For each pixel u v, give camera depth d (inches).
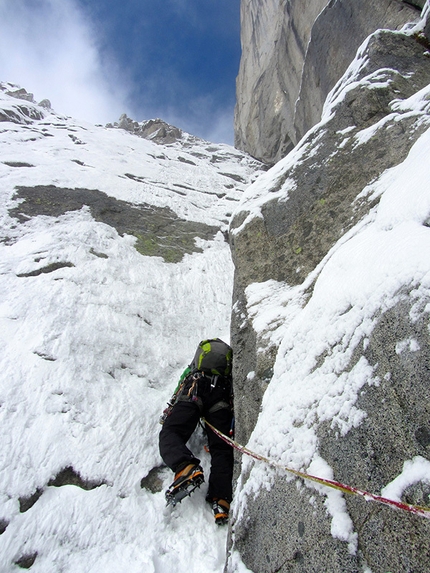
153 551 99.0
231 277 273.7
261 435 92.0
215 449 120.3
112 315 188.5
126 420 134.3
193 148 847.1
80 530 101.2
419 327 64.9
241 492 91.9
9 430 120.3
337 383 77.4
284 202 153.6
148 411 140.8
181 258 278.8
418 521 53.2
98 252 240.8
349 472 65.6
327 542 63.1
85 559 95.8
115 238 268.5
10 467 110.8
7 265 207.0
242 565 80.8
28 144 467.8
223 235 347.6
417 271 70.8
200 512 110.7
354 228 116.0
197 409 127.3
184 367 175.8
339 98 159.3
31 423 124.1
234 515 92.1
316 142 157.0
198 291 243.3
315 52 421.1
